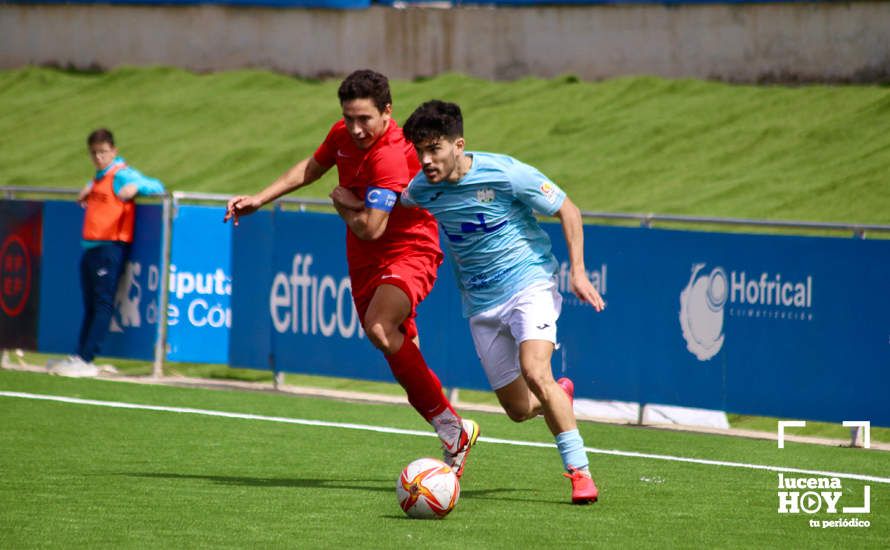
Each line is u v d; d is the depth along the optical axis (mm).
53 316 36938
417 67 63750
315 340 33219
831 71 52469
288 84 66500
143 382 34250
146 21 71875
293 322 33594
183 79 69562
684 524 17109
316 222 33125
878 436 28688
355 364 32562
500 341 19047
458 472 20047
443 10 62906
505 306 18562
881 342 26312
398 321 19250
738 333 27938
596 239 29734
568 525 16719
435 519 16828
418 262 19703
